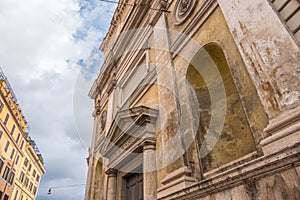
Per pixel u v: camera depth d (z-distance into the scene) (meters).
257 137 3.42
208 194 3.52
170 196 4.29
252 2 3.96
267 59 3.33
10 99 34.22
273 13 3.47
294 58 2.96
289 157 2.47
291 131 2.66
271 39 3.37
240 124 4.82
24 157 40.97
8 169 34.09
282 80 3.03
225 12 4.65
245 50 3.78
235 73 4.16
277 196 2.58
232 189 3.15
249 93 3.76
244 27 3.97
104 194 8.24
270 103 3.12
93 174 11.05
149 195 5.24
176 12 7.25
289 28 3.25
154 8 8.99
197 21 5.89
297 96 2.79
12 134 34.72
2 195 32.34
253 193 2.85
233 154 4.62
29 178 45.38
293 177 2.46
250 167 2.93
